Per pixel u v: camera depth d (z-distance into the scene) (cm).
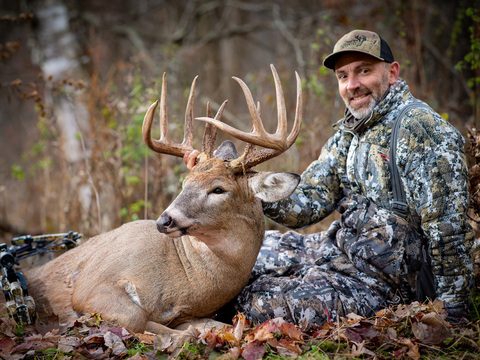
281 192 361
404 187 363
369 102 377
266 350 327
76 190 706
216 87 1220
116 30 1143
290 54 1027
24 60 1059
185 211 355
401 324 344
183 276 379
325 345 330
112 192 664
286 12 1276
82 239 602
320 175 416
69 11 1075
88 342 340
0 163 1159
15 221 862
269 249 427
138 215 639
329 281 373
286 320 368
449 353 321
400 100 376
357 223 384
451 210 347
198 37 1271
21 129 1234
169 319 377
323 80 759
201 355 329
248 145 362
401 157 359
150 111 367
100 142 697
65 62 921
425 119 357
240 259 379
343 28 1011
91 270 391
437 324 335
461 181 351
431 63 835
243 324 349
